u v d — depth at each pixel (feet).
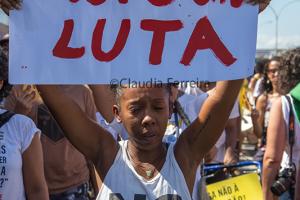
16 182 9.18
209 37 7.42
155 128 7.52
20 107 11.93
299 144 11.23
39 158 9.52
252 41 7.47
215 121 7.78
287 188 11.25
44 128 12.60
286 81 12.51
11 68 7.29
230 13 7.43
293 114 11.28
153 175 7.63
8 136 9.23
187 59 7.42
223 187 11.80
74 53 7.34
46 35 7.31
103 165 7.82
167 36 7.41
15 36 7.27
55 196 12.74
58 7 7.30
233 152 16.31
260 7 7.55
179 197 7.52
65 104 7.66
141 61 7.39
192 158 7.88
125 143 7.98
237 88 7.68
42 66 7.32
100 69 7.38
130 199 7.52
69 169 12.80
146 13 7.38
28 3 7.26
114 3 7.36
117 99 7.86
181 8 7.39
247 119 25.49
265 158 11.59
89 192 14.14
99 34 7.36
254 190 11.77
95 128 7.93
